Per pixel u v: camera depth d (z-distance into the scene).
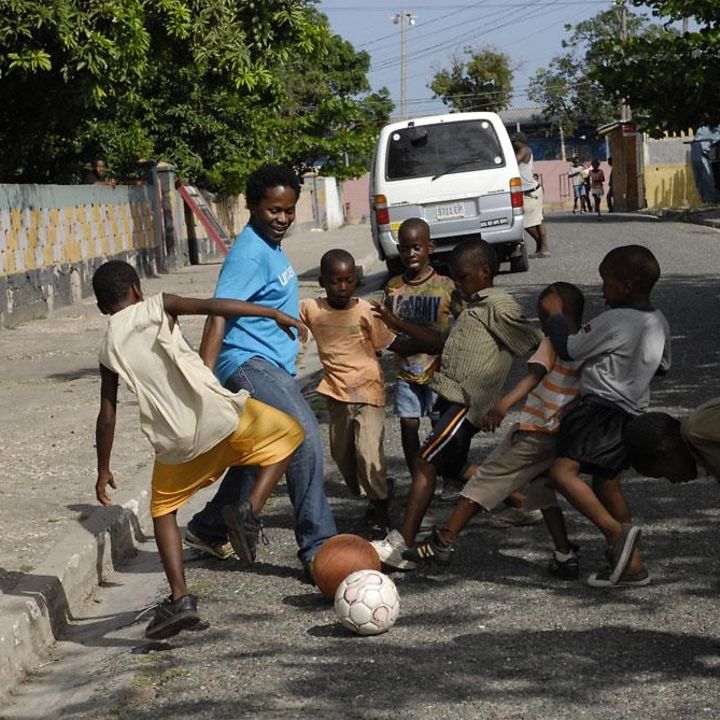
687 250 21.72
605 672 4.61
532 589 5.56
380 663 4.82
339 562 5.47
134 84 19.30
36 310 18.03
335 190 50.16
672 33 14.80
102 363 5.24
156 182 26.45
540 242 21.17
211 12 18.16
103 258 21.84
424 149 17.42
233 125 33.22
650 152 41.91
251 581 5.96
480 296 5.93
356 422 6.28
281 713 4.42
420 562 5.88
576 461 5.39
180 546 5.25
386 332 6.27
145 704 4.60
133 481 7.69
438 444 5.82
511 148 17.44
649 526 6.39
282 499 7.39
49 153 25.16
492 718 4.27
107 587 6.34
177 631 5.17
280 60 19.28
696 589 5.45
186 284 22.59
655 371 5.44
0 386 11.79
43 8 16.11
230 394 5.22
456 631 5.11
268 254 5.80
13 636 5.14
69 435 9.20
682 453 4.72
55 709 4.77
